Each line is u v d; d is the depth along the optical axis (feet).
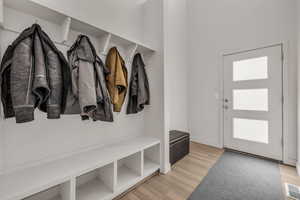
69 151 4.59
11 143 3.56
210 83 9.78
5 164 3.48
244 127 8.46
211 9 9.72
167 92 6.41
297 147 6.70
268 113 7.67
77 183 4.75
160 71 6.30
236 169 6.55
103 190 4.55
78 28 4.50
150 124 6.69
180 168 6.67
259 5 7.90
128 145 5.53
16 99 2.85
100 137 5.42
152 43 6.58
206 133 10.02
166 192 4.99
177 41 10.22
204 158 7.77
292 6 6.95
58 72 3.49
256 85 8.01
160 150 6.27
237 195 4.83
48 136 4.16
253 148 8.16
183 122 10.76
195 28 10.52
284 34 7.17
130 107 6.15
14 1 3.25
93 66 4.20
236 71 8.71
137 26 6.84
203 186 5.31
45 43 3.42
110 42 5.62
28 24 3.78
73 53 4.12
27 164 3.79
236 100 8.73
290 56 7.03
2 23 3.15
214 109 9.62
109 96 4.75
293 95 6.96
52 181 3.19
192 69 10.71
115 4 6.02
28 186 2.99
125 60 6.16
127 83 5.74
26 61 2.99
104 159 4.26
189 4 10.84
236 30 8.68
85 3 5.08
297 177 5.87
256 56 8.00
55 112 3.38
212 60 9.68
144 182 5.56
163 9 6.24
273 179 5.74
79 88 3.81
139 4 6.94
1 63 3.15
